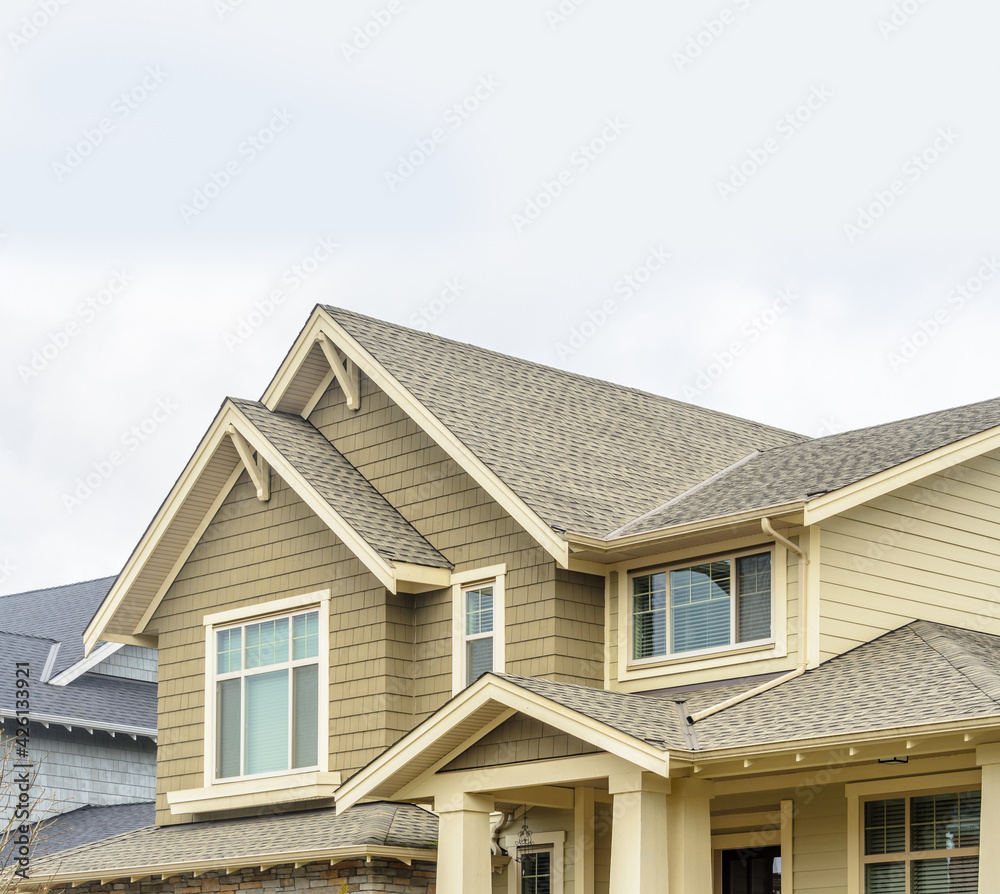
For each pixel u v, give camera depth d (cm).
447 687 1952
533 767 1596
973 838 1543
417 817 1898
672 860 1512
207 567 2247
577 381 2444
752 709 1589
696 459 2300
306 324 2181
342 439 2186
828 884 1645
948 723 1348
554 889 1861
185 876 1997
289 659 2094
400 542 1986
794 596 1725
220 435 2202
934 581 1828
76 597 3409
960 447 1803
